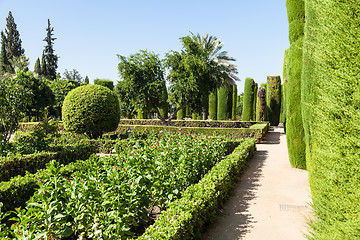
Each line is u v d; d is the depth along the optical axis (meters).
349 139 2.31
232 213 4.88
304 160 7.97
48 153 7.67
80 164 4.60
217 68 20.00
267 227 4.27
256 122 22.88
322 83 2.62
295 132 8.04
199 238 3.77
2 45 48.44
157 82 17.95
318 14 2.75
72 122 12.38
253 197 5.72
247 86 29.17
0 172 6.36
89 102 12.27
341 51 2.43
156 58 18.14
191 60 17.44
